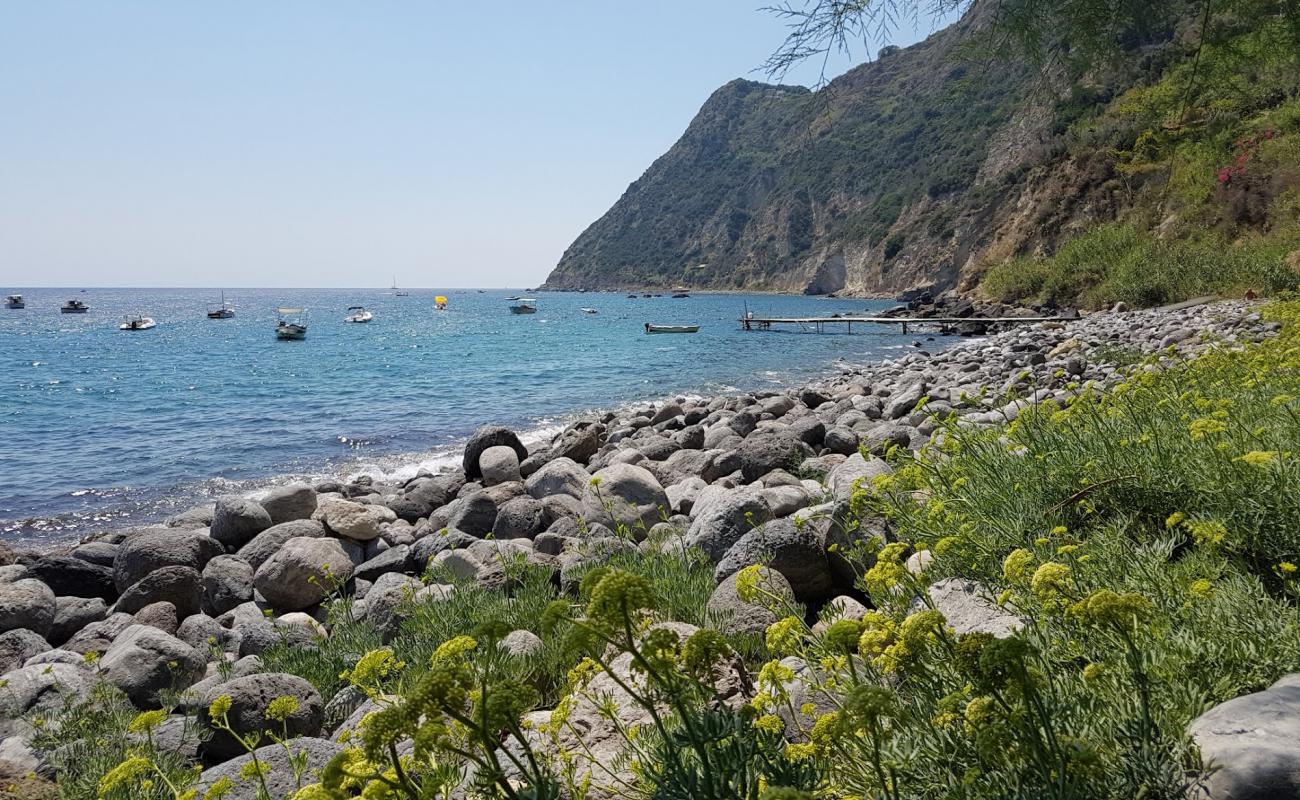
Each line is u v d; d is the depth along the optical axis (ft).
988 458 17.37
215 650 22.61
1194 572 10.37
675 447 47.16
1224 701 7.70
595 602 6.15
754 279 507.30
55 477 56.75
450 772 7.51
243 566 31.09
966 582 12.77
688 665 6.64
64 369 132.26
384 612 23.21
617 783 9.68
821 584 19.01
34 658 21.20
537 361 127.65
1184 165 55.83
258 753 13.29
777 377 96.63
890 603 12.34
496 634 6.49
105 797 11.60
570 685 11.09
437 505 43.06
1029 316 144.25
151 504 49.57
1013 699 6.78
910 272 322.14
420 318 317.42
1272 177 104.12
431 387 99.66
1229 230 109.81
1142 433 15.53
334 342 185.37
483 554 27.07
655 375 103.40
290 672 19.77
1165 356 41.39
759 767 6.77
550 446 55.62
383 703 11.07
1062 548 10.52
